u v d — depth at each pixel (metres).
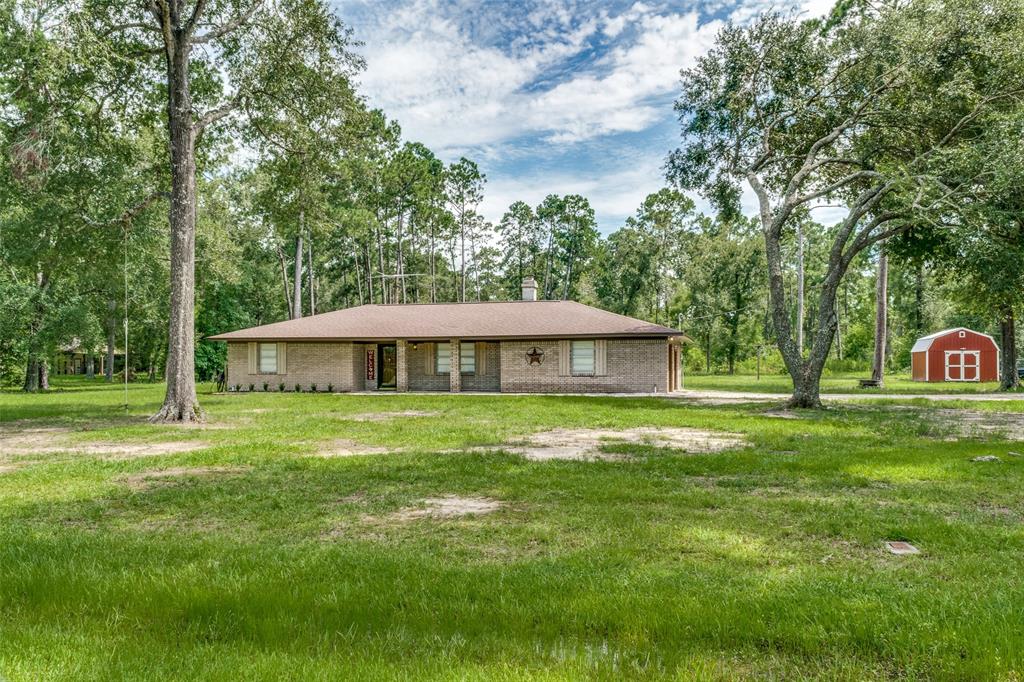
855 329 58.31
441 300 62.06
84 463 8.83
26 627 3.28
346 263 57.56
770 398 21.81
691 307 53.06
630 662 2.80
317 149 19.17
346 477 7.74
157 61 17.89
